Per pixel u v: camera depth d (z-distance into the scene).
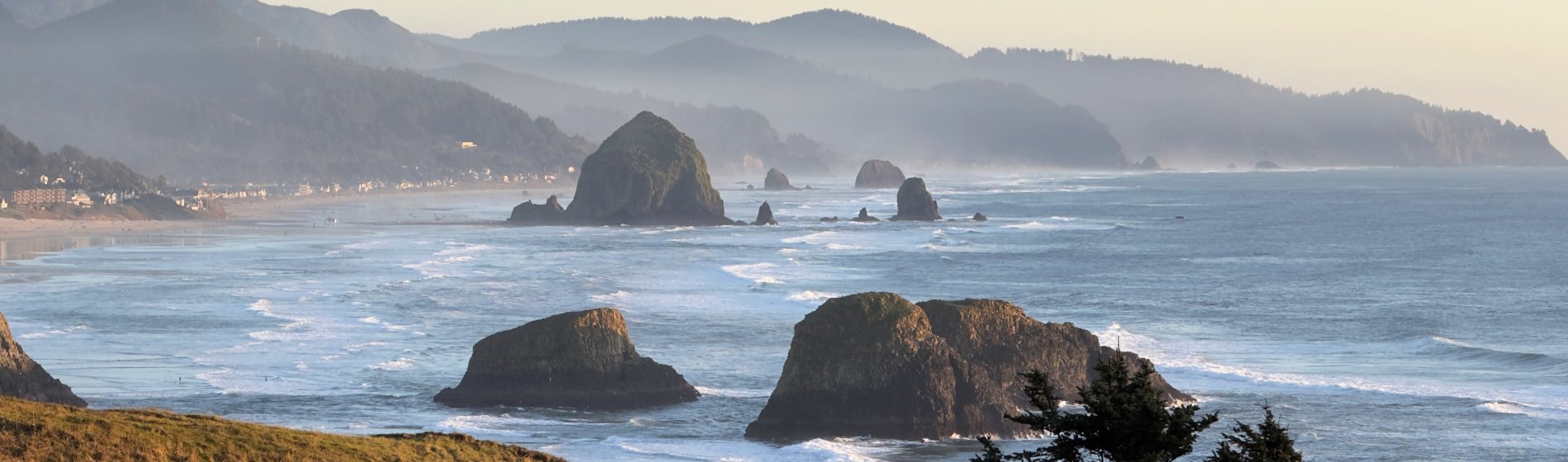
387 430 180.50
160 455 123.75
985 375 186.25
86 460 119.38
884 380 182.25
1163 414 115.81
